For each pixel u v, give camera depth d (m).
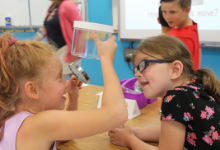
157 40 0.76
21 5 3.25
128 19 2.32
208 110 0.65
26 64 0.55
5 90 0.54
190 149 0.67
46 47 0.62
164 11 1.38
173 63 0.71
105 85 0.62
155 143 0.80
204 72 0.77
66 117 0.55
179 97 0.64
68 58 1.58
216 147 0.62
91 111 0.57
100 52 0.65
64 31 1.59
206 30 1.92
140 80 0.76
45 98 0.59
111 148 0.75
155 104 1.21
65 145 0.77
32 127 0.55
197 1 1.90
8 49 0.55
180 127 0.62
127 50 2.37
